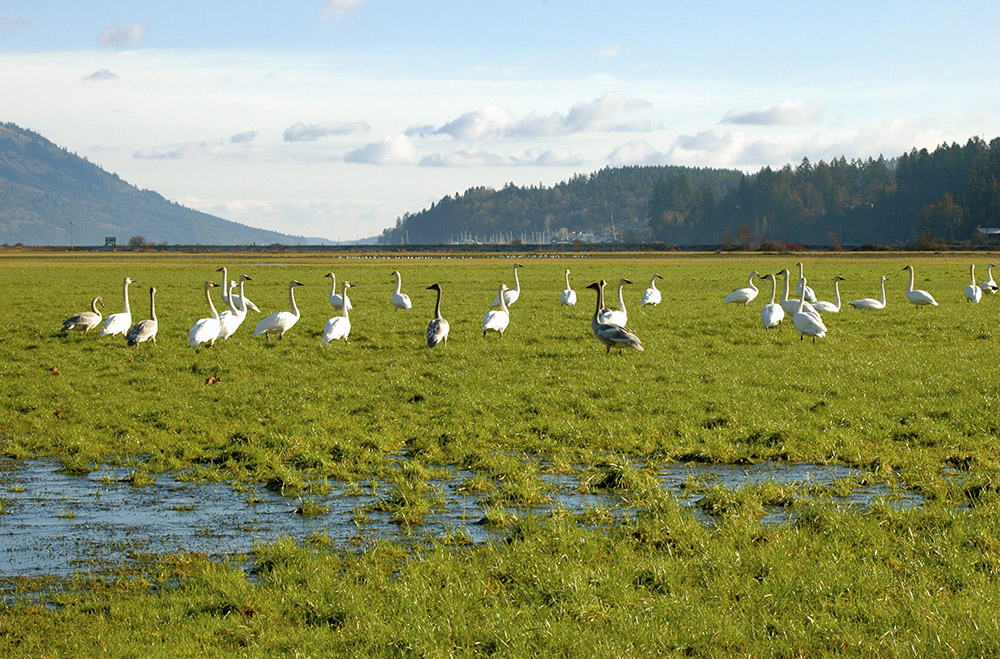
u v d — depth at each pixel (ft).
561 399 55.72
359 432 48.44
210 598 26.81
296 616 25.53
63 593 28.07
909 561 27.30
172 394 59.00
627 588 26.07
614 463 41.04
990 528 29.60
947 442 44.27
